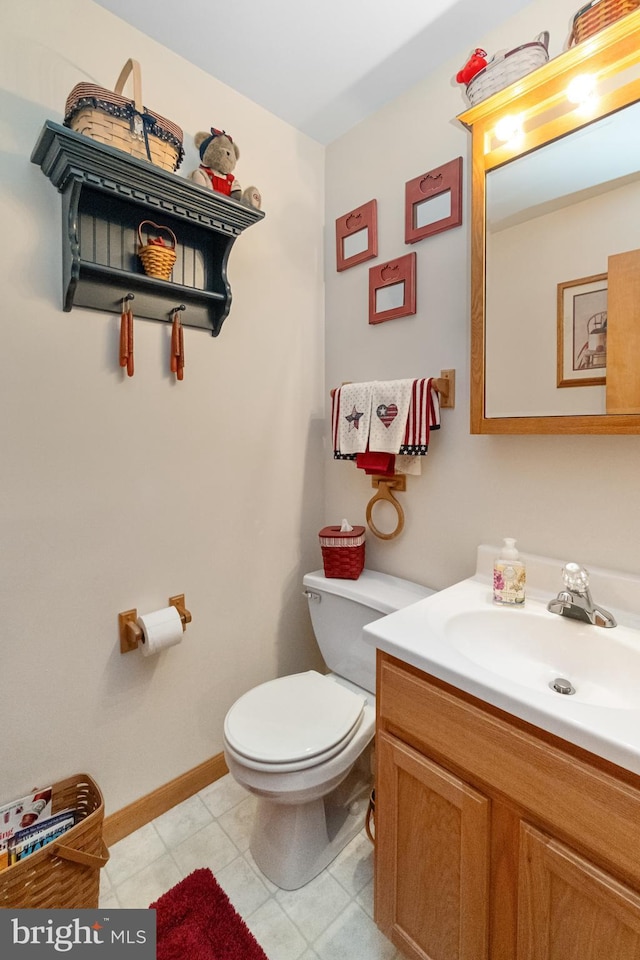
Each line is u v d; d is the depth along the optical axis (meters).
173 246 1.34
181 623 1.38
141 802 1.42
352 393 1.55
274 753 1.12
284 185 1.69
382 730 1.00
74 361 1.22
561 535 1.21
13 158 1.10
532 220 1.17
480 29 1.29
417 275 1.52
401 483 1.59
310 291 1.81
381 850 1.01
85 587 1.28
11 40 1.09
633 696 0.91
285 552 1.80
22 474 1.16
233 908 1.16
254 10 1.23
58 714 1.25
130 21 1.26
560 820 0.71
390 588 1.53
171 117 1.37
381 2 1.21
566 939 0.72
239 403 1.61
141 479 1.37
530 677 1.03
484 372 1.26
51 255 1.16
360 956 1.06
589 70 1.03
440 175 1.42
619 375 1.05
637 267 1.03
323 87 1.52
